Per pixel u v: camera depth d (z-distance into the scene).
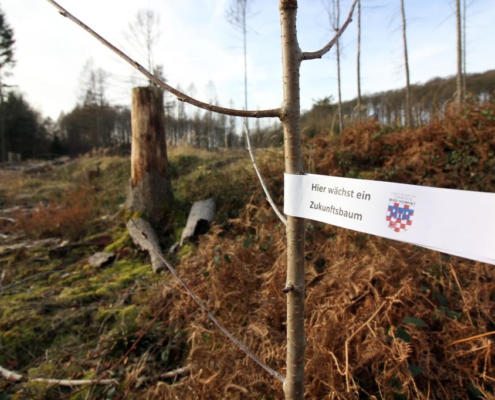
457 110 4.68
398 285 1.94
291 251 0.86
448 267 2.17
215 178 5.06
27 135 29.12
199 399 1.57
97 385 1.90
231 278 2.39
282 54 0.80
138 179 4.54
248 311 2.27
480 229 0.55
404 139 4.68
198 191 4.96
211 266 2.46
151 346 2.15
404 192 0.64
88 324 2.51
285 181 0.85
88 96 28.50
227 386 1.57
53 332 2.42
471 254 0.56
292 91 0.79
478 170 3.82
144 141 4.48
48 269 3.58
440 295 1.94
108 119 30.41
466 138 4.09
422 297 1.92
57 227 4.73
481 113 4.11
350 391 1.50
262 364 0.95
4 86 25.89
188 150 8.02
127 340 2.20
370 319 1.60
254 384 1.63
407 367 1.45
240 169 5.18
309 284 2.42
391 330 1.58
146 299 2.73
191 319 2.30
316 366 1.57
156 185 4.53
